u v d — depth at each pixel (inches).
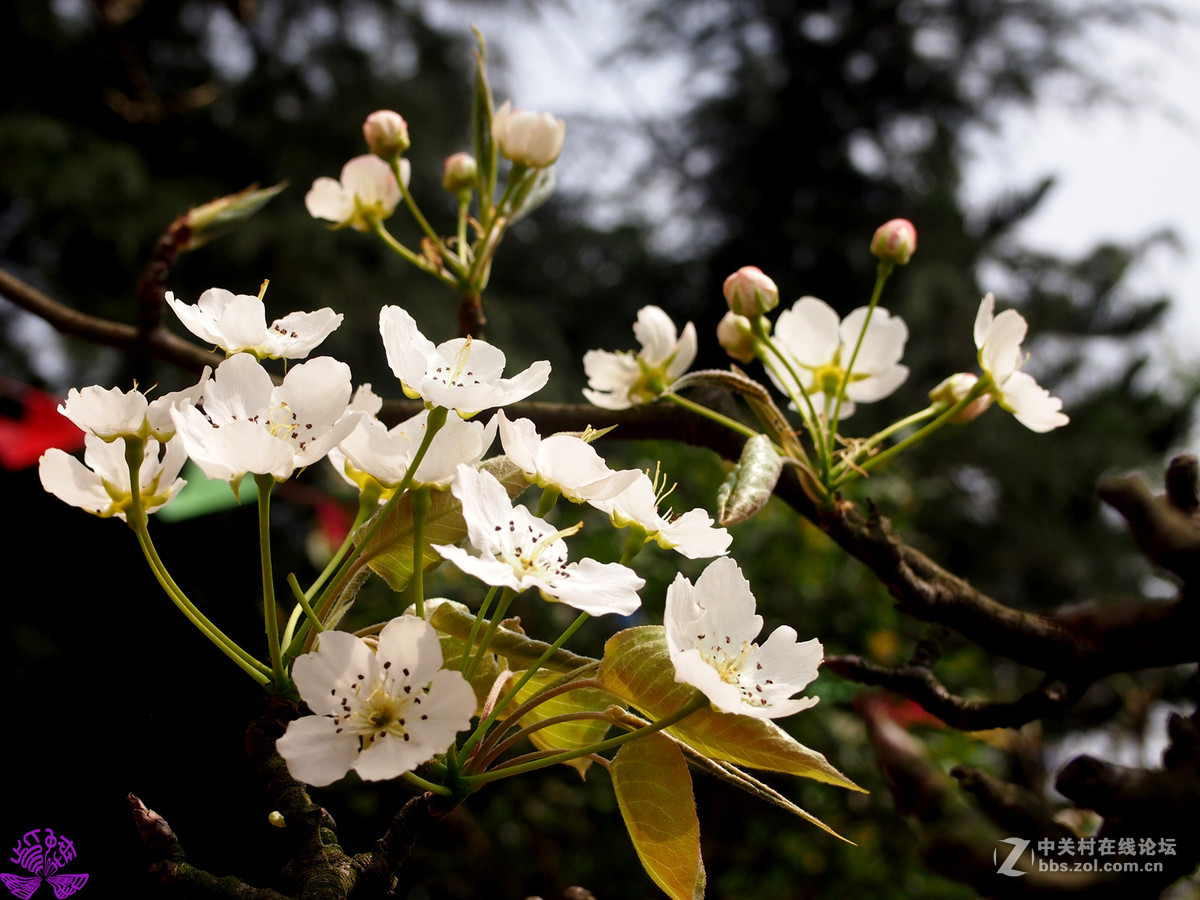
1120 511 8.3
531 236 99.3
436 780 10.2
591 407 17.3
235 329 11.3
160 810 17.5
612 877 38.5
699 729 10.2
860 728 35.4
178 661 19.4
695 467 38.4
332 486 43.6
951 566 80.6
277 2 82.0
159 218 68.9
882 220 99.7
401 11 85.0
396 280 74.9
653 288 103.6
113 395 10.5
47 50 73.0
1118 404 83.4
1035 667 14.2
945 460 78.0
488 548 10.1
